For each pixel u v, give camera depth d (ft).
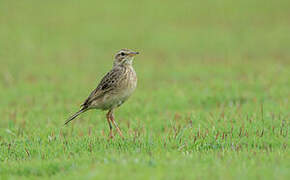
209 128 36.45
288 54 87.15
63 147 32.60
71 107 52.39
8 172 27.61
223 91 54.85
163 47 100.22
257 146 31.17
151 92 58.29
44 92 62.13
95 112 48.78
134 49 99.66
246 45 98.53
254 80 59.77
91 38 109.91
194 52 93.86
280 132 33.94
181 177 23.67
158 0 148.97
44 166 27.78
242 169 24.76
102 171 25.00
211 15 130.11
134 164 26.03
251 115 40.47
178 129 36.76
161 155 28.40
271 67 70.44
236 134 34.22
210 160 27.09
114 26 120.67
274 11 131.34
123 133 37.27
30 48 98.58
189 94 54.60
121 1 148.46
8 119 46.57
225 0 145.69
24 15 130.62
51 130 39.96
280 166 25.03
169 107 49.90
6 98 58.95
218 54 90.43
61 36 111.14
